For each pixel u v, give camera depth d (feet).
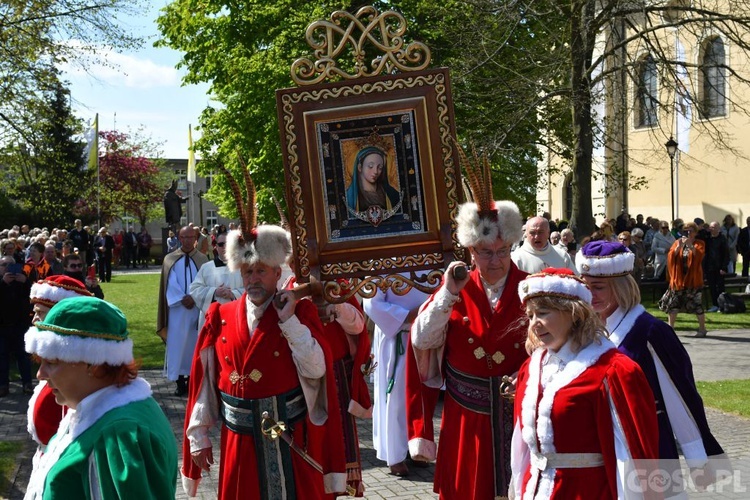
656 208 106.42
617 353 10.21
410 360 14.20
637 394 9.81
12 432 26.71
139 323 55.21
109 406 8.54
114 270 124.36
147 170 164.35
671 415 12.44
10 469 22.17
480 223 12.76
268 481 12.66
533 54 59.82
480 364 13.10
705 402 28.84
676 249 46.09
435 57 63.05
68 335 8.52
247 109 76.74
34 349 8.63
